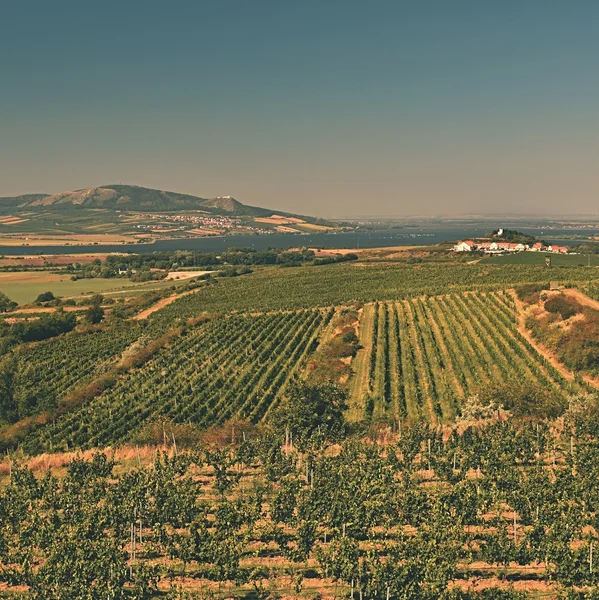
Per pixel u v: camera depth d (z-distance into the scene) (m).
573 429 50.41
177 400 76.88
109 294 176.75
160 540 33.12
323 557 29.66
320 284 164.00
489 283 136.25
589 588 27.91
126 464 49.44
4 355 109.62
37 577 29.06
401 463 43.88
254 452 47.38
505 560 29.88
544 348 84.25
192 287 175.62
